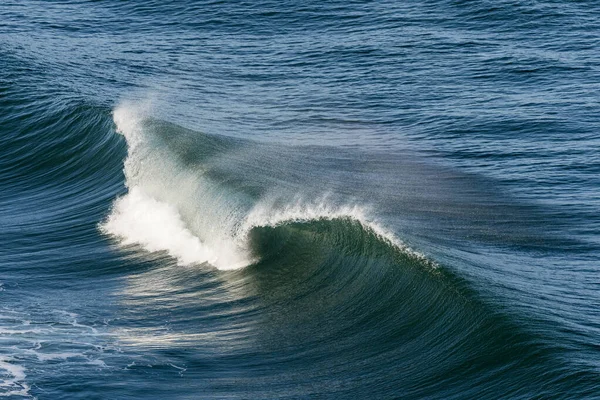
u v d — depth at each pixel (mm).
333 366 57062
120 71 144500
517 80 136250
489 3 173250
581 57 145750
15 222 90062
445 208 86000
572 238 77562
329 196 87312
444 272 61969
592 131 111750
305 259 71375
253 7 181875
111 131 105938
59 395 52375
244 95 134625
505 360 52438
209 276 73000
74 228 86688
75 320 64750
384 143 111750
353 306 64312
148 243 80688
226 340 61344
